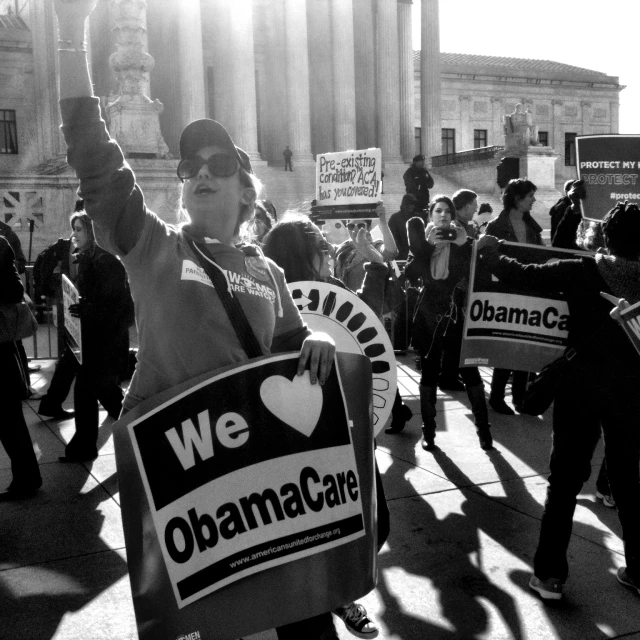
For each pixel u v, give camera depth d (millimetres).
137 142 25484
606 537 4906
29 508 5484
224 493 2441
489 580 4281
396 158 47344
